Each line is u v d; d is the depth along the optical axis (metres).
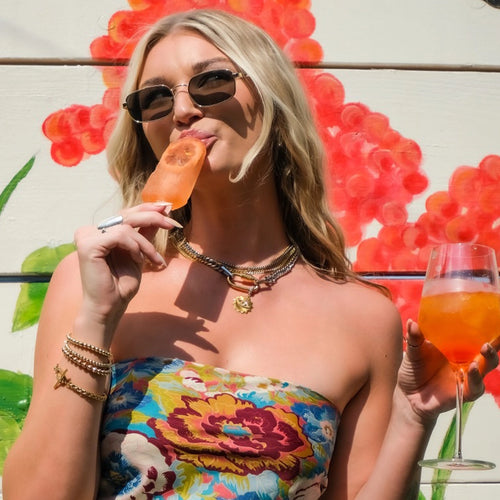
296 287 2.22
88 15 2.81
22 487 1.82
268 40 2.26
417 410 2.02
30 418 1.89
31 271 2.70
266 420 1.94
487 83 2.90
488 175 2.88
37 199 2.73
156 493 1.88
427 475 2.72
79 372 1.85
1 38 2.77
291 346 2.09
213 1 2.83
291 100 2.29
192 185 2.02
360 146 2.85
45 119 2.76
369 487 2.03
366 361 2.16
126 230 1.90
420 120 2.87
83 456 1.82
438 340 1.84
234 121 2.12
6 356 2.66
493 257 1.86
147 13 2.82
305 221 2.32
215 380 1.96
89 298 1.88
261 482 1.91
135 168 2.39
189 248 2.23
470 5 2.91
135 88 2.27
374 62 2.87
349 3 2.87
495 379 2.77
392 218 2.84
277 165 2.33
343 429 2.16
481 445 2.74
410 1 2.89
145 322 2.04
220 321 2.09
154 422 1.90
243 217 2.23
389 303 2.28
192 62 2.14
